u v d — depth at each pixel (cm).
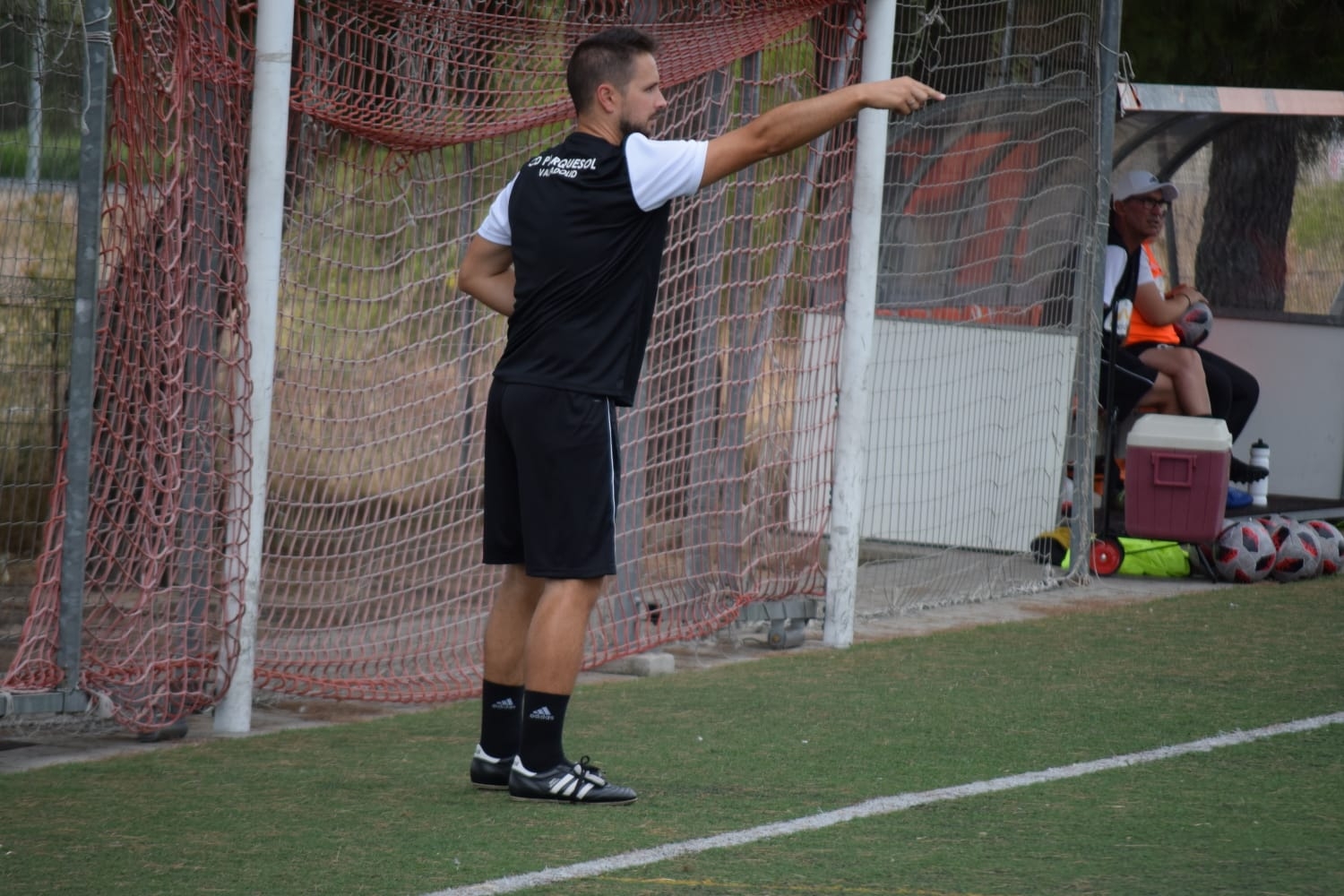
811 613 2783
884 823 1603
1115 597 3328
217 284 2030
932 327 3519
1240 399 3853
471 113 2356
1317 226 4262
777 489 2819
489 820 1612
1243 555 3488
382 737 2059
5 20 2270
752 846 1515
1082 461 3516
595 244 1634
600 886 1383
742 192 2736
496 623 1736
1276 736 2025
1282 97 3766
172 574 2055
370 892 1363
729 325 2747
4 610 2444
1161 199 3588
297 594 2514
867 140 2700
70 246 2394
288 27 2022
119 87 1933
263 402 2059
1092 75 3466
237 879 1402
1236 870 1434
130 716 1988
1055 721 2117
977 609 3155
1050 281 3569
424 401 2511
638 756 1911
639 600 2584
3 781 1783
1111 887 1381
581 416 1642
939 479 3541
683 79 2559
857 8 2722
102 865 1445
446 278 2491
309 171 2248
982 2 3303
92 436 2011
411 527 2955
